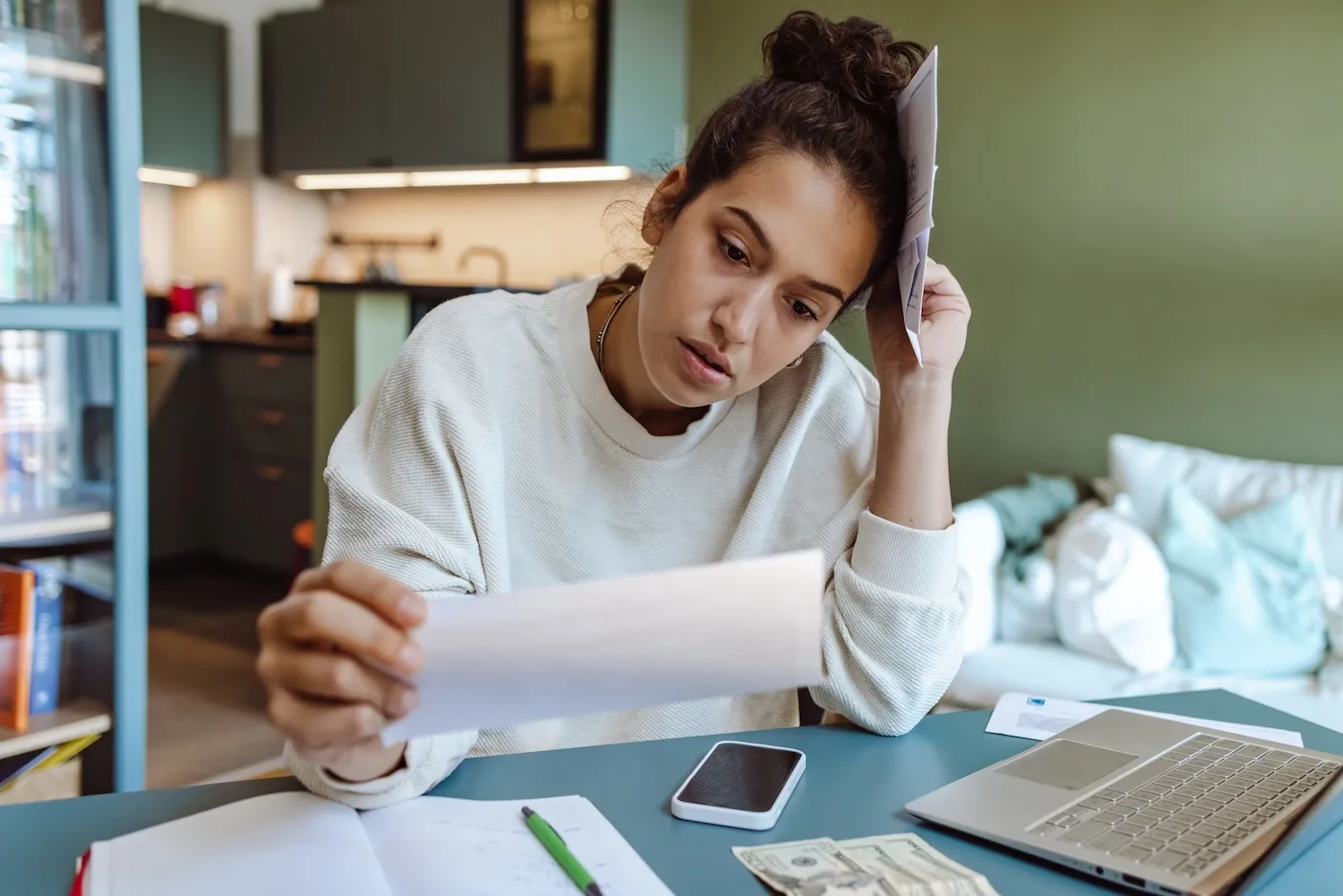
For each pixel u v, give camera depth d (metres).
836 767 0.84
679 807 0.74
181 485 4.24
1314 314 2.57
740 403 1.03
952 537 0.93
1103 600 2.15
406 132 4.12
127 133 1.67
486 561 0.89
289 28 4.43
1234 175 2.64
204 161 4.53
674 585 0.60
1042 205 2.90
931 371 0.95
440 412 0.89
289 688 0.59
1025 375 2.96
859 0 3.13
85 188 1.65
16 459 1.62
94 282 1.67
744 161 0.81
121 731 1.72
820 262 0.81
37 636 1.65
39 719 1.67
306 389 3.93
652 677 0.61
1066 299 2.88
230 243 4.69
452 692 0.59
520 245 4.29
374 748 0.71
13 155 1.56
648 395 0.97
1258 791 0.77
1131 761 0.84
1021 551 2.41
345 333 3.20
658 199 0.91
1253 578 2.15
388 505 0.85
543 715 0.61
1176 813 0.73
